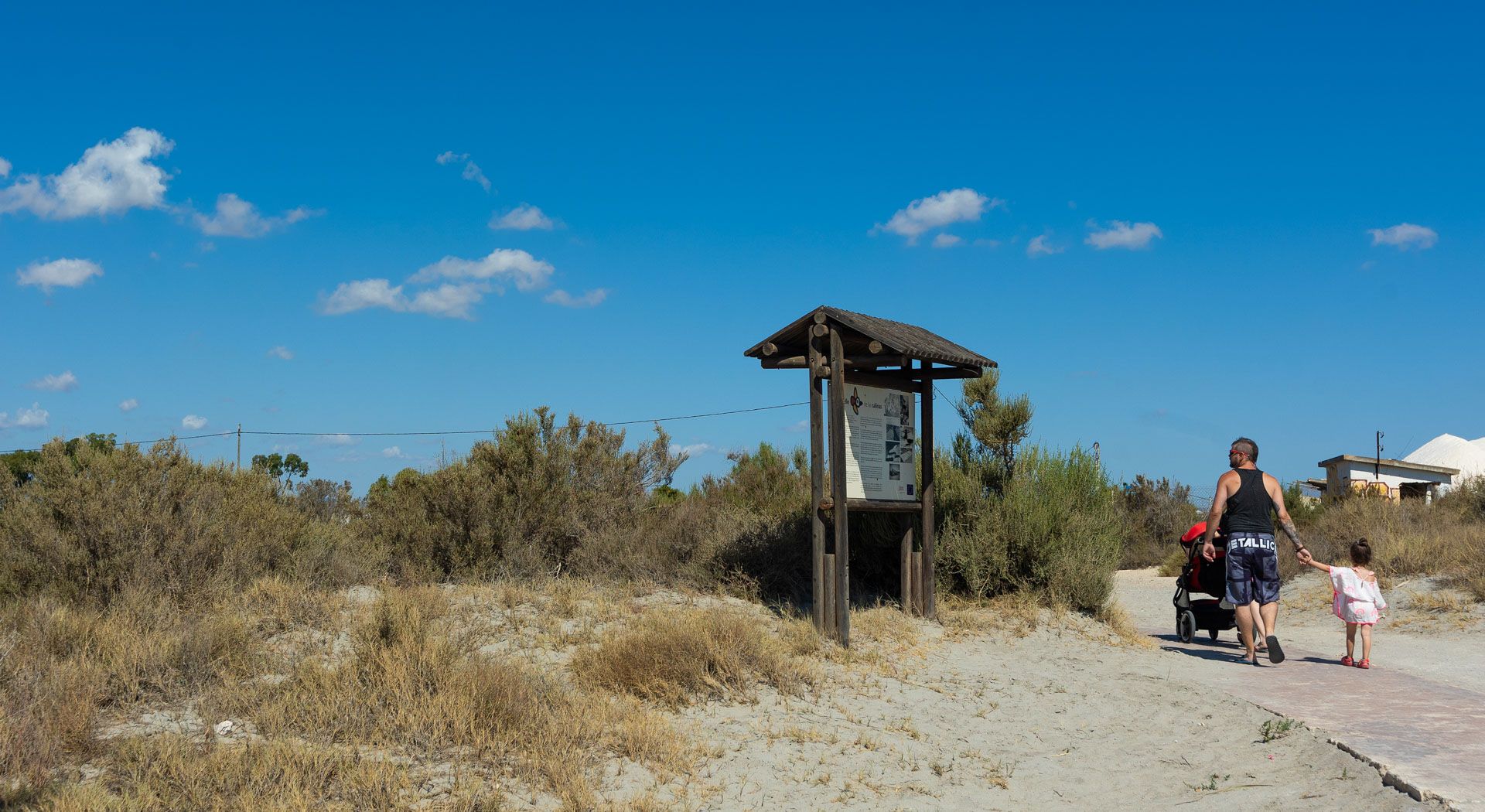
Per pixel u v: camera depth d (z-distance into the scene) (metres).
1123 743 7.86
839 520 10.42
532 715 6.65
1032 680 9.72
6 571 9.79
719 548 13.10
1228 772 7.02
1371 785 6.25
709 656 8.32
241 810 5.03
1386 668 10.57
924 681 9.26
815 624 10.45
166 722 6.39
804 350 11.77
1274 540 10.82
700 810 5.83
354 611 9.66
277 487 13.84
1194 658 11.27
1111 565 13.61
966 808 6.30
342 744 6.09
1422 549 18.88
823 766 6.77
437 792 5.55
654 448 16.84
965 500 13.83
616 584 12.29
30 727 5.61
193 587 9.96
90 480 10.42
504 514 13.50
